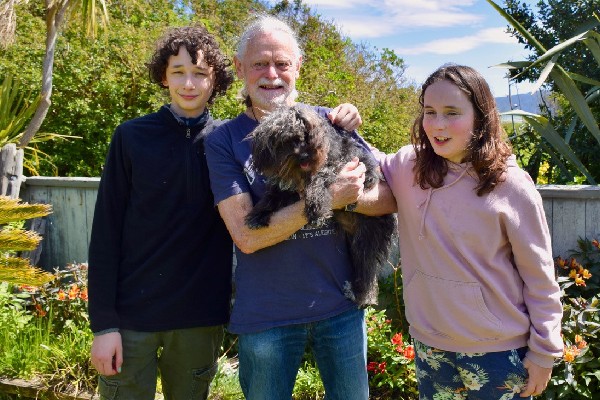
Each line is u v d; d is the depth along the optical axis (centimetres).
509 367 224
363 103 830
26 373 406
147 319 260
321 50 971
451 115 220
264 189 246
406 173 243
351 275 253
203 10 1379
